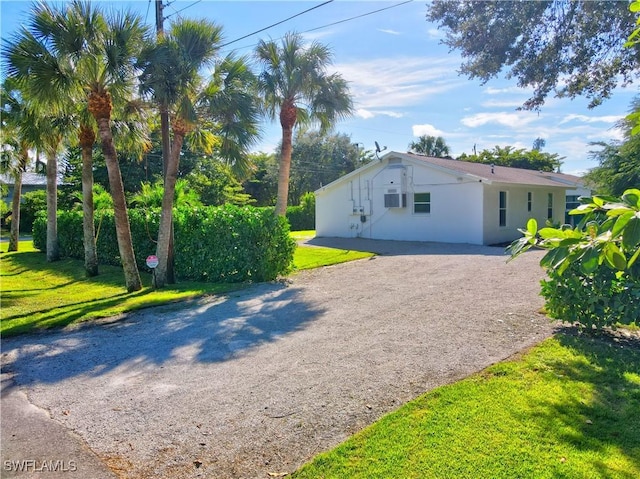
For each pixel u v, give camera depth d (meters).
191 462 2.92
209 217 10.34
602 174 11.89
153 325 6.41
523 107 9.76
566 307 5.08
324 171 44.34
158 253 9.69
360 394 3.78
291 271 10.23
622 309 4.67
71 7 7.67
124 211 9.21
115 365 4.84
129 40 7.99
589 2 7.88
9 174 18.36
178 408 3.70
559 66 8.79
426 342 5.01
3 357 5.22
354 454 2.85
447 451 2.81
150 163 29.20
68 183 29.55
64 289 10.16
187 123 8.90
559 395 3.54
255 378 4.27
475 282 8.16
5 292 9.73
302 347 5.12
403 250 14.01
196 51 8.76
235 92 9.07
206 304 7.62
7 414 3.71
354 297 7.61
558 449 2.79
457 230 15.63
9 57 7.45
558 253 1.89
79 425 3.47
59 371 4.71
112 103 8.69
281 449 3.02
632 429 3.01
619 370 4.00
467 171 16.00
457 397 3.55
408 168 16.92
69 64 7.80
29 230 32.75
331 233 19.84
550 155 36.88
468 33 8.99
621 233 1.63
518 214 17.16
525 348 4.64
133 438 3.25
